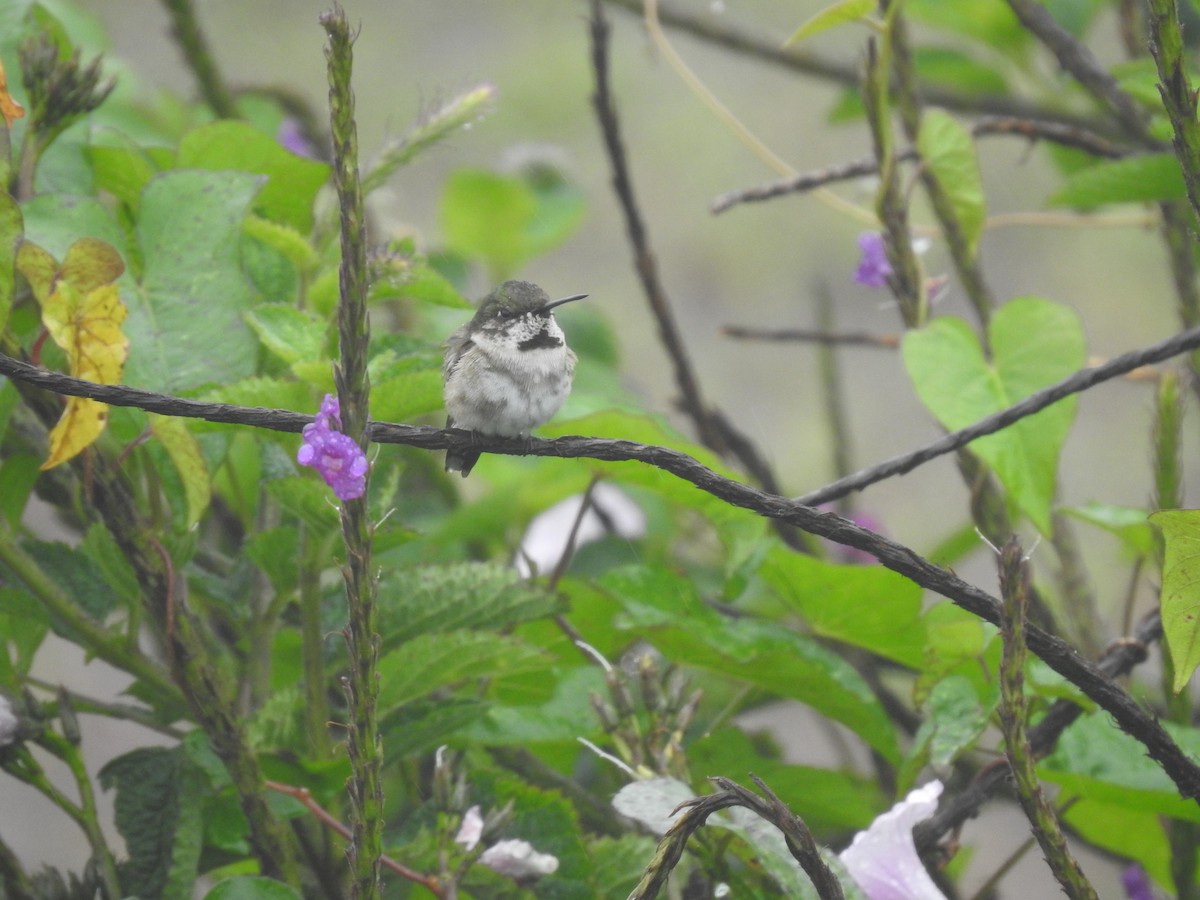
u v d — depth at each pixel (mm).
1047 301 6230
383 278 6176
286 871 6141
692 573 6336
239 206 6180
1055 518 6270
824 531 6113
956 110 6402
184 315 6172
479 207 6414
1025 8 6285
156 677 6164
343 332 6086
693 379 6312
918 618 6211
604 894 6164
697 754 6215
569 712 6207
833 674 6195
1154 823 6219
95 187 6223
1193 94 6113
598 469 6219
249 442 6258
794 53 6406
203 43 6332
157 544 6137
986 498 6242
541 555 6332
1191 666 6117
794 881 6102
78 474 6137
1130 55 6344
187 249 6180
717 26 6406
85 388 6102
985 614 6109
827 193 6305
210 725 6137
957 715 6164
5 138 6160
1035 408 6156
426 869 6145
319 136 6395
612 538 6336
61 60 6227
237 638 6227
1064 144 6289
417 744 6152
